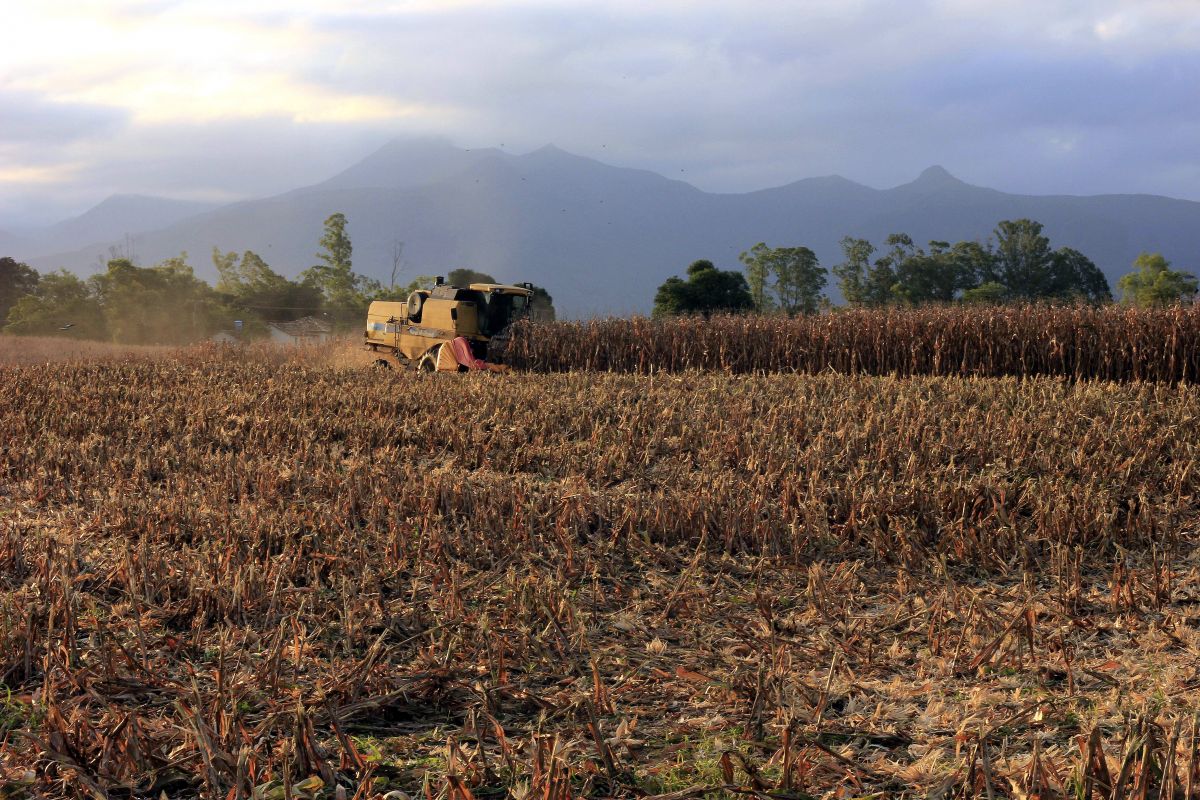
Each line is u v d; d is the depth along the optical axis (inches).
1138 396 564.4
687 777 154.3
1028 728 175.0
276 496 349.1
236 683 186.1
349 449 473.7
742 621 246.2
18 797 145.3
